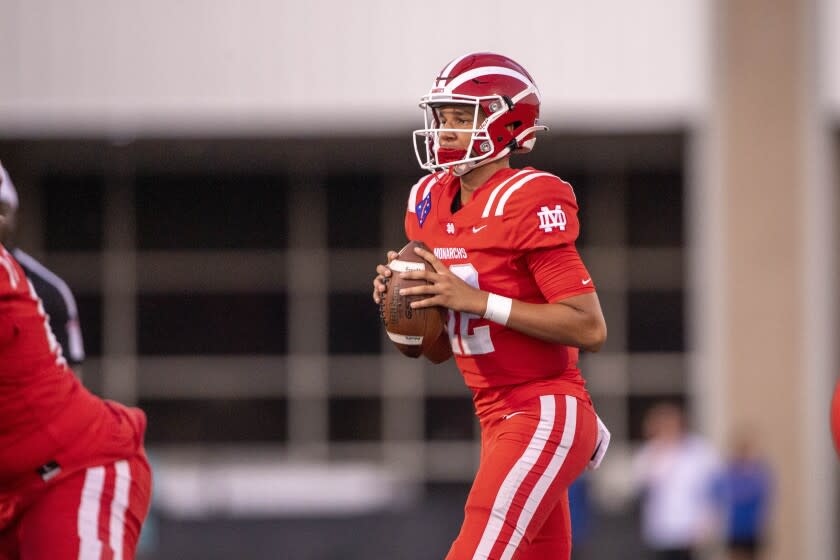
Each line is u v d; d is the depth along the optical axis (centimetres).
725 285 4450
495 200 1302
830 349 4438
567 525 1433
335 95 4419
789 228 4412
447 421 5503
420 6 4394
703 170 4441
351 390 5516
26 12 4397
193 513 4966
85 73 4412
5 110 4412
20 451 1212
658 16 4384
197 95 4425
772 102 4384
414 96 4409
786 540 4419
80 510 1231
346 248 5516
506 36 4391
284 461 5500
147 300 5491
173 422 5491
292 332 5512
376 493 5134
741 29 4381
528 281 1323
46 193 5444
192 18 4419
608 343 5428
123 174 5462
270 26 4419
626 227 5425
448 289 1295
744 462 3581
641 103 4403
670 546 3588
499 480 1310
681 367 5394
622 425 5422
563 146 4919
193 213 5500
